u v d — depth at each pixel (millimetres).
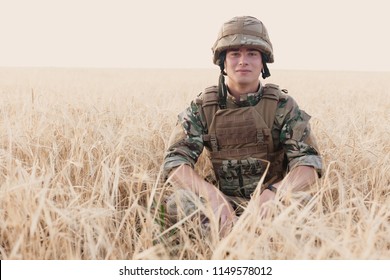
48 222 2195
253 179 3160
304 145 3059
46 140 4035
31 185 2441
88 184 3043
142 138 4195
